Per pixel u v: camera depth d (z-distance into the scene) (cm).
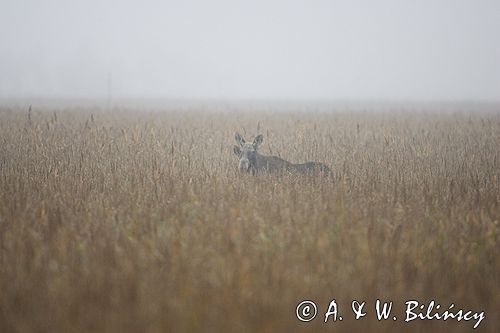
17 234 2802
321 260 2517
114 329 1994
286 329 2036
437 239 2780
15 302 2152
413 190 3888
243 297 2175
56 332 1986
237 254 2536
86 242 2689
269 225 2933
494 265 2539
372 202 3528
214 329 1994
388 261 2527
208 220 3009
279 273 2361
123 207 3359
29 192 3722
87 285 2247
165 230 2784
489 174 4522
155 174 4209
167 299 2158
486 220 3044
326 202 3403
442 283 2364
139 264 2475
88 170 4506
